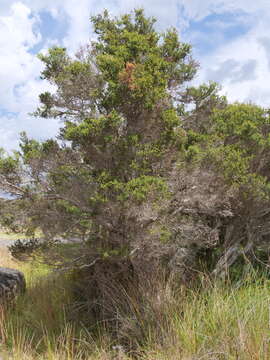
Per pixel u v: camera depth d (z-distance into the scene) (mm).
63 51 5508
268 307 4094
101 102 5078
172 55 6020
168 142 5066
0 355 4301
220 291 4680
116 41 5457
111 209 4641
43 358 4387
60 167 4984
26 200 4922
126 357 4273
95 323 5332
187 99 6375
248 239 6129
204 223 6066
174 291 4887
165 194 4586
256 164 6012
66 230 4957
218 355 3555
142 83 4727
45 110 5449
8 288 6363
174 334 4117
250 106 6535
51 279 6805
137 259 5086
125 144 4762
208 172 5125
